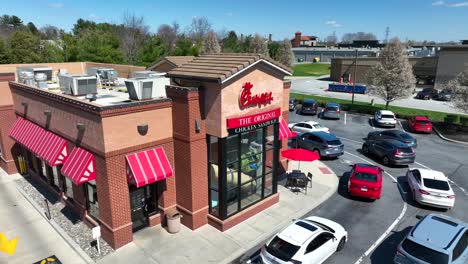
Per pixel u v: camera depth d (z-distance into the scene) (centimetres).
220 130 1482
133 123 1428
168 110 1546
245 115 1579
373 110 4294
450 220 1385
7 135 2238
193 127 1508
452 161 2617
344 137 3303
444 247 1198
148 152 1496
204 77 1445
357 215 1769
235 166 1620
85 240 1517
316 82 7875
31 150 1817
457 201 1938
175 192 1653
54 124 1708
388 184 2181
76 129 1518
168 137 1571
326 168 2461
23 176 2256
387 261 1383
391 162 2470
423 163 2573
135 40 8106
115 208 1423
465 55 6072
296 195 1992
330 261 1382
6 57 5344
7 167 2280
